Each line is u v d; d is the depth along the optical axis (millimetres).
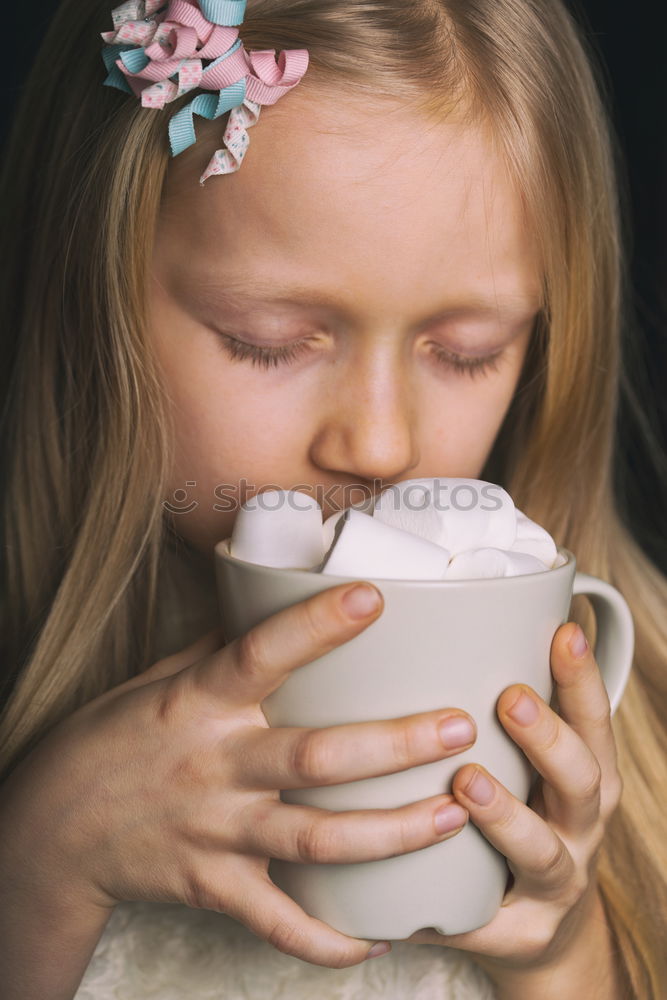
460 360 543
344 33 517
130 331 547
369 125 503
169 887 501
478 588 445
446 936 511
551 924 522
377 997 568
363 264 506
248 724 484
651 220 1146
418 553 453
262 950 569
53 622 603
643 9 1122
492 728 464
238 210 509
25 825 521
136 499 569
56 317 618
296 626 449
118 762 503
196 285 524
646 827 636
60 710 599
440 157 507
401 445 521
